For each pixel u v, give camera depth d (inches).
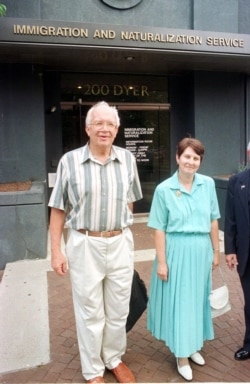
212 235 122.5
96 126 102.0
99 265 107.0
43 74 311.6
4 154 291.1
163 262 116.5
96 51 256.1
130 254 112.3
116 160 106.6
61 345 136.8
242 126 347.9
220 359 126.6
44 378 118.6
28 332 145.5
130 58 279.1
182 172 113.4
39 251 226.8
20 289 185.0
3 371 122.3
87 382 114.8
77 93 328.5
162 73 340.5
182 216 113.1
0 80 286.7
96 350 111.1
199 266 115.3
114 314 113.0
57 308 165.5
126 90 340.5
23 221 223.0
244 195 118.0
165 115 351.9
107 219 104.1
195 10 307.1
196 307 116.0
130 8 298.5
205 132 335.9
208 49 267.0
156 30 255.0
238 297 171.6
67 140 328.8
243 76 343.6
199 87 331.6
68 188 104.6
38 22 235.5
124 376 114.7
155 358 128.6
